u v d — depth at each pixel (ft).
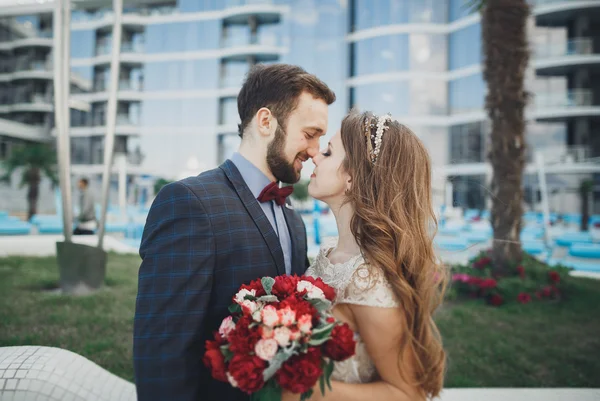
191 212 3.92
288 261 4.90
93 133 95.50
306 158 4.80
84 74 97.14
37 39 102.68
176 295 3.70
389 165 4.20
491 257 18.76
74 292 17.29
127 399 4.85
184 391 3.61
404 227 4.00
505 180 18.80
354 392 3.64
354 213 4.21
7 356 4.66
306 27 90.89
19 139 98.07
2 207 79.51
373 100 85.97
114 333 12.68
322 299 3.56
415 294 3.80
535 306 16.53
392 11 86.12
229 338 3.31
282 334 3.15
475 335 13.35
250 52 91.20
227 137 94.22
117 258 26.53
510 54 18.94
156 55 95.50
